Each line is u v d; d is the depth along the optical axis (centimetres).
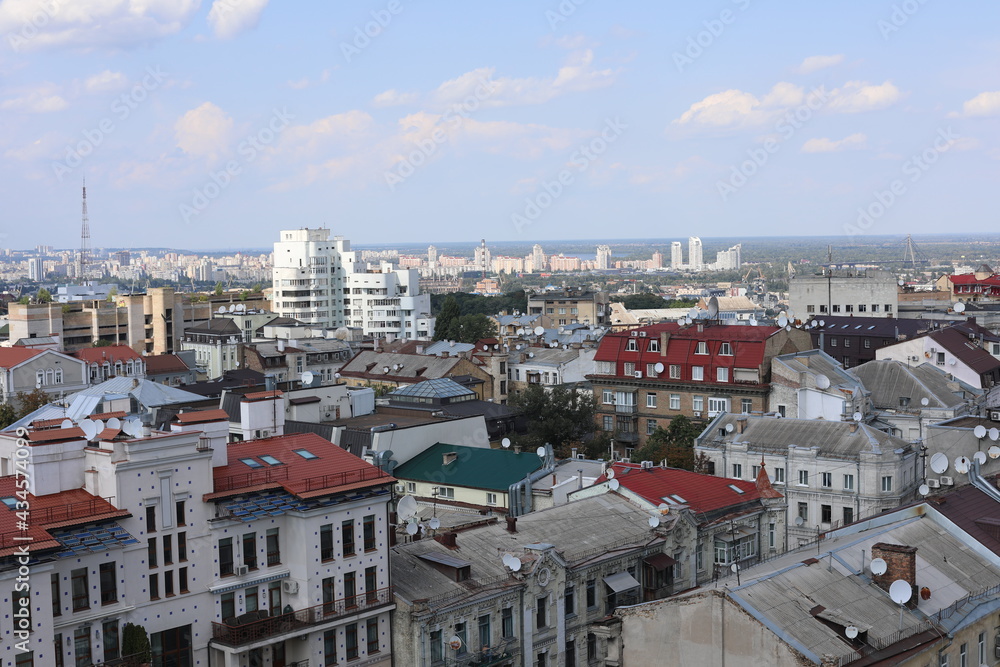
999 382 16625
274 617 6838
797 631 5684
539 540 8044
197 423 7012
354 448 11044
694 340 16312
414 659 7088
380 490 7394
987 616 6444
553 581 7638
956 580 6675
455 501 10631
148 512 6456
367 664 7131
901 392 14650
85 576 6119
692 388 15975
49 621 5825
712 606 5847
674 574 8462
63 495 6359
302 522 6988
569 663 7825
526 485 10038
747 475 11675
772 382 15200
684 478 9519
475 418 12194
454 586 7319
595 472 10562
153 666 6450
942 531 7250
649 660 6097
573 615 7838
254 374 19738
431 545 7806
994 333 19288
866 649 5703
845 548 6725
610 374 17062
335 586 7125
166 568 6525
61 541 5947
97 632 6150
